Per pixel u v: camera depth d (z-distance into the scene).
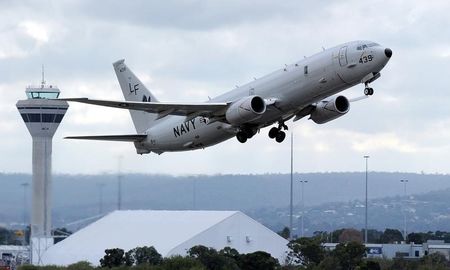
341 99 184.25
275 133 190.75
